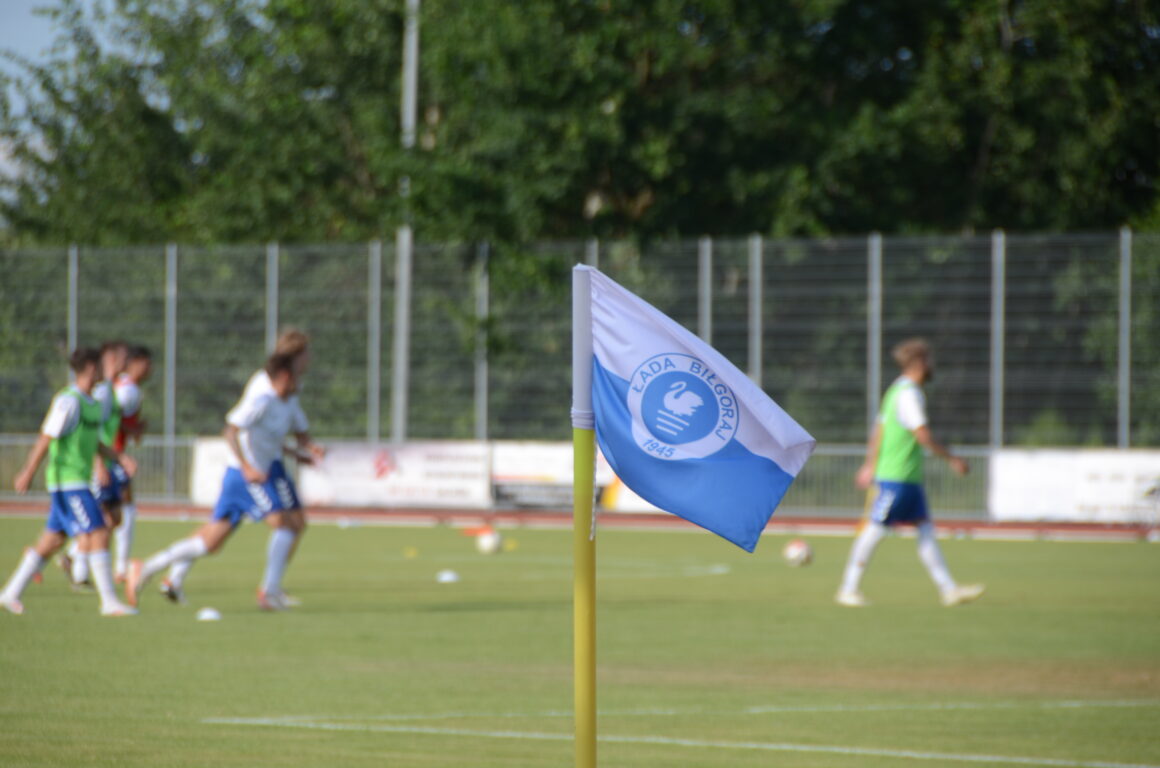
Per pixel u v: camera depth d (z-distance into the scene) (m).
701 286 56.66
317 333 60.66
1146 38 70.00
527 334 59.22
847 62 74.12
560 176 67.88
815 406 55.28
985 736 15.27
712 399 10.27
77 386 25.14
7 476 61.72
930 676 19.55
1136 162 70.38
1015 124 69.69
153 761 13.55
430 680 18.86
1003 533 51.88
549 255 59.31
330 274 60.69
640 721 16.06
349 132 90.00
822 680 19.16
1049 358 53.16
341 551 42.06
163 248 61.66
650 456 10.30
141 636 22.86
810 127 69.81
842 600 28.81
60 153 100.12
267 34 92.75
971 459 51.72
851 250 55.03
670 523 55.25
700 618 26.30
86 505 25.33
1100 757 14.15
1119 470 49.53
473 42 70.31
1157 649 22.28
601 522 55.97
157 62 99.81
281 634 23.31
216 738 14.73
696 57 69.50
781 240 55.72
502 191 68.50
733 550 44.16
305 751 14.10
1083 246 52.81
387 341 60.53
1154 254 52.12
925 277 54.31
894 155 68.50
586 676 9.98
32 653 20.89
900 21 74.12
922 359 28.06
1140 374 52.25
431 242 68.12
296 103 89.31
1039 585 33.25
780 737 15.14
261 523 54.84
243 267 61.12
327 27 89.38
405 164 68.44
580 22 70.50
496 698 17.47
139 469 59.69
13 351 62.56
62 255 62.44
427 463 55.19
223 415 60.88
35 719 15.77
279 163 88.81
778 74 73.81
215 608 27.02
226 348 61.12
